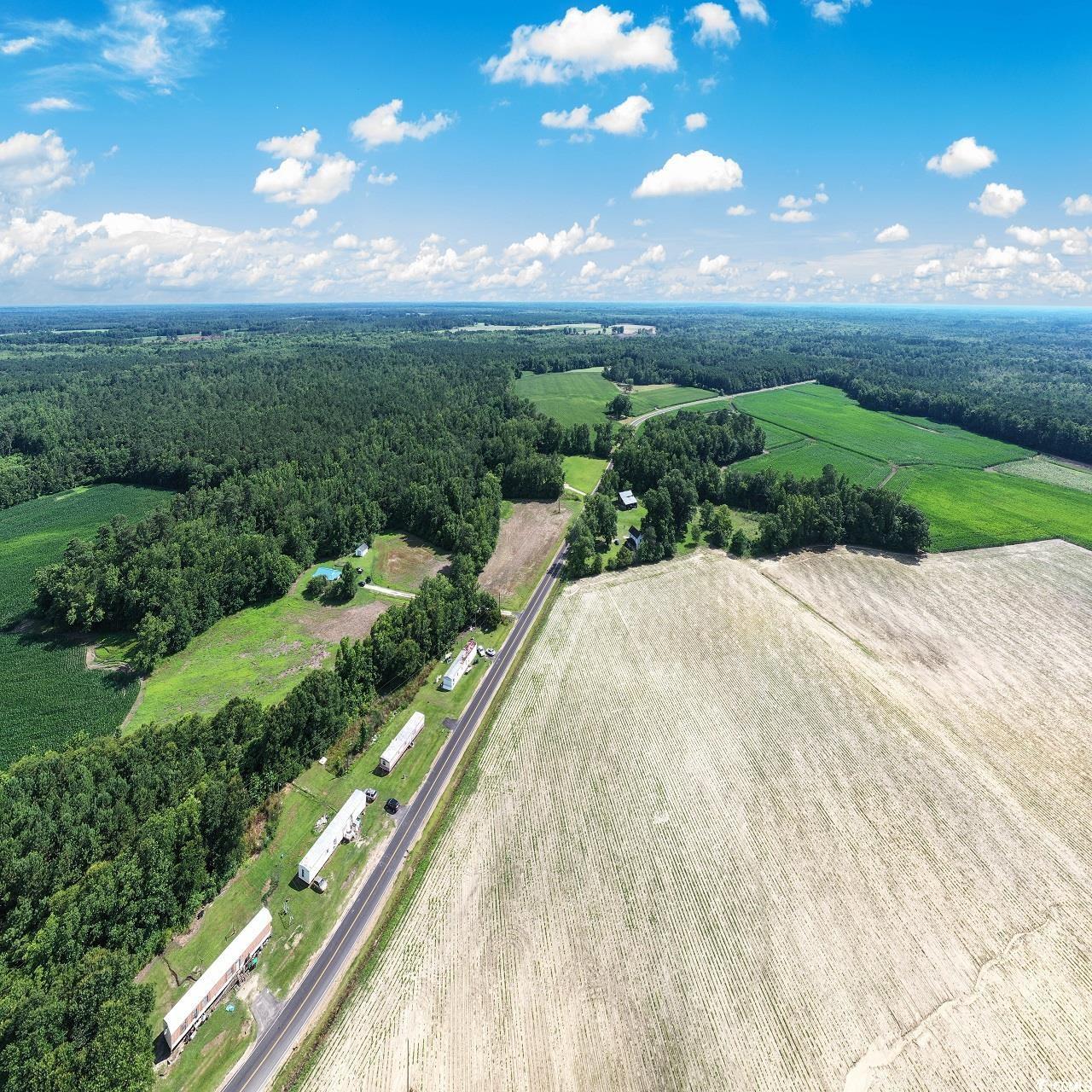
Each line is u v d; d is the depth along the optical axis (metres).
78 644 107.38
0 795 60.84
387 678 95.38
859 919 62.25
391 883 66.06
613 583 129.88
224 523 140.12
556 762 82.06
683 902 63.94
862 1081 49.66
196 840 61.94
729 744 85.19
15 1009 45.53
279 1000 55.19
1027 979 56.91
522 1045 52.06
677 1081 49.69
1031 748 84.56
